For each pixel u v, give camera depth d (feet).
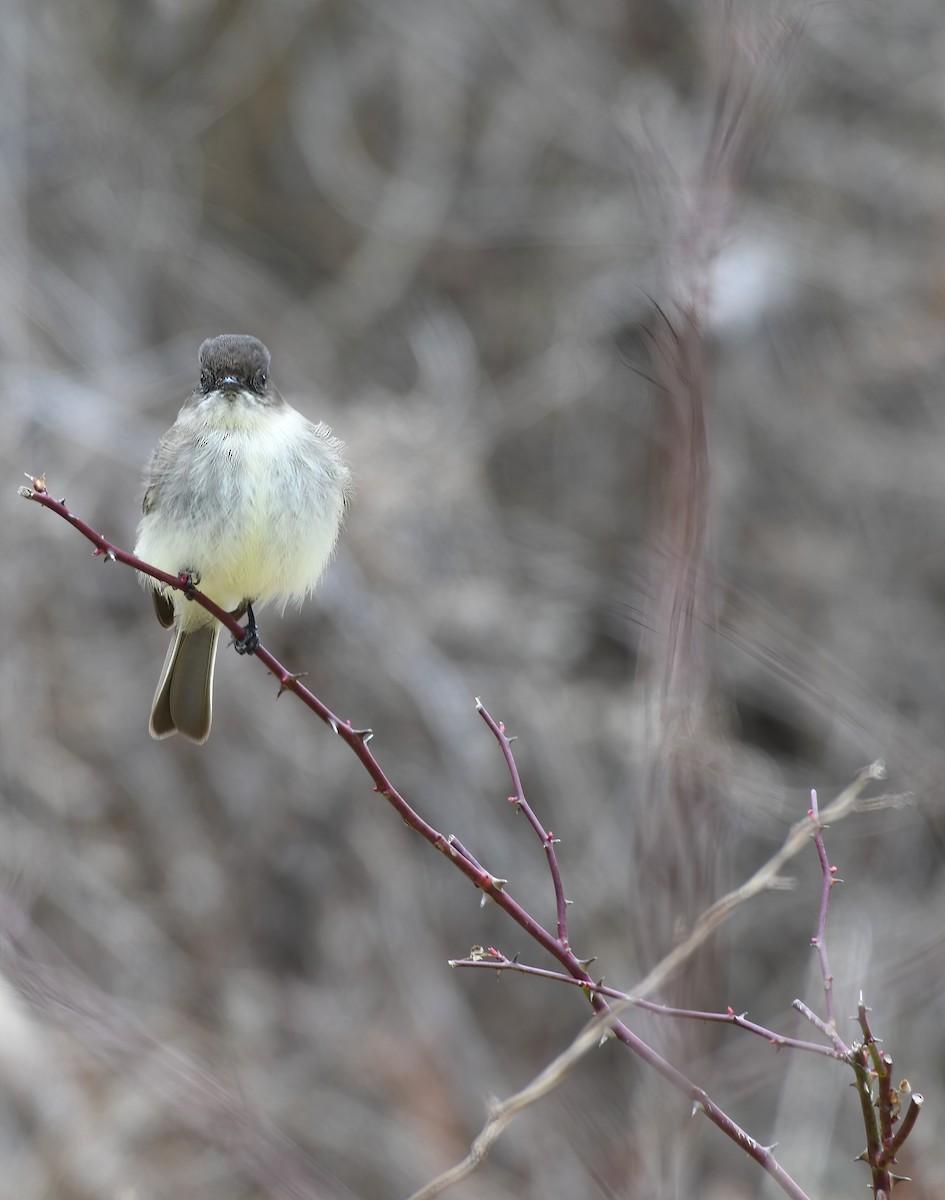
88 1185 37.27
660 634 26.35
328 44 55.36
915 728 46.80
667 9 55.31
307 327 53.21
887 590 50.37
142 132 52.06
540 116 54.95
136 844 44.27
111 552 22.11
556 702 46.21
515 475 50.85
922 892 45.47
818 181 54.29
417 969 44.73
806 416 51.55
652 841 25.73
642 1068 32.81
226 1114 34.22
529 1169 41.75
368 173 55.21
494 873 45.55
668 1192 28.58
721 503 48.44
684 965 24.88
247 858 45.32
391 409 46.57
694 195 29.48
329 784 45.83
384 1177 41.73
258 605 28.63
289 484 27.50
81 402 46.14
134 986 42.42
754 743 47.83
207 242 54.24
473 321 54.29
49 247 50.11
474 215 54.44
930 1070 42.24
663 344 26.27
